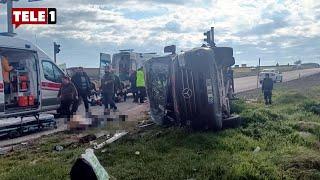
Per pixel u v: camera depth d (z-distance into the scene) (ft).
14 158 31.42
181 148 31.78
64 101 54.49
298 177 25.43
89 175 18.83
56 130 47.11
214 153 29.96
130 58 96.68
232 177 24.11
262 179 24.30
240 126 41.14
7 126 42.27
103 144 34.14
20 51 47.52
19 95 47.03
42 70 53.01
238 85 146.82
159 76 45.27
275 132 39.50
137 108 66.74
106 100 59.57
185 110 39.22
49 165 27.22
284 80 179.22
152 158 28.73
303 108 63.98
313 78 177.58
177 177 24.12
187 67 38.63
